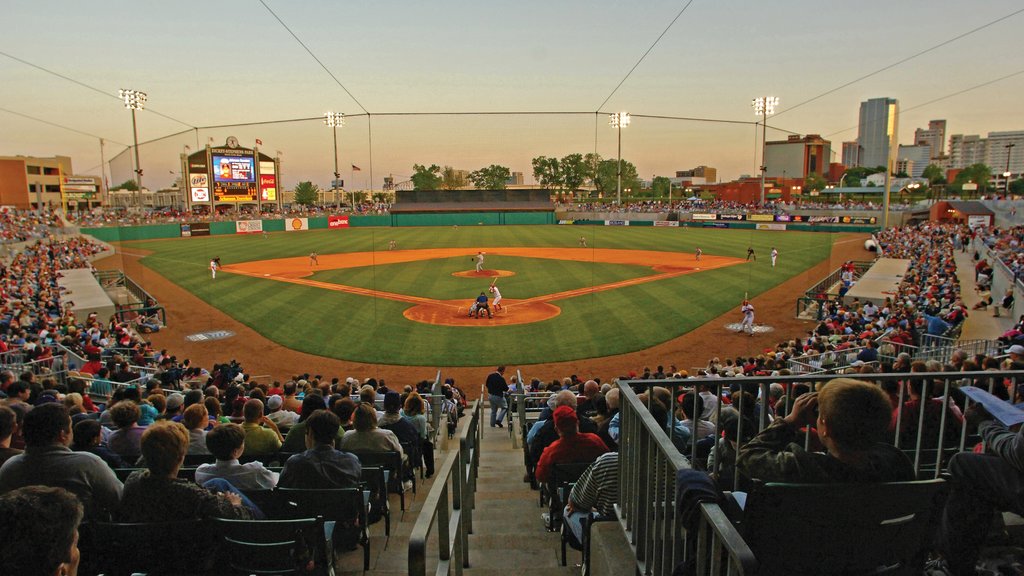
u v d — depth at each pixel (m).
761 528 2.46
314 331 25.17
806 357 17.44
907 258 42.25
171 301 31.94
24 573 2.16
